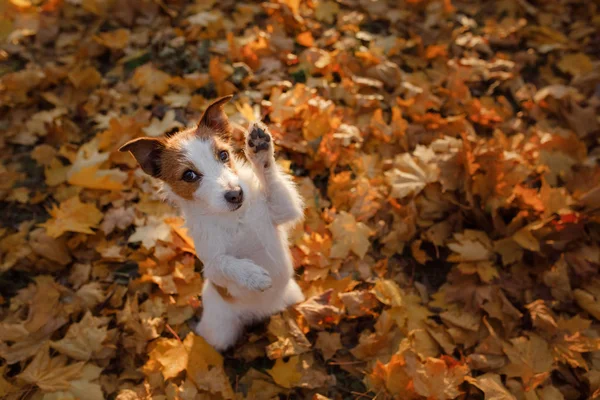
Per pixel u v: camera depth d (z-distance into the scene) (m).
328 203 1.40
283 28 1.69
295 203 1.17
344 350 1.24
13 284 1.33
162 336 1.26
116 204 1.39
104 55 1.68
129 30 1.71
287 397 1.19
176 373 1.18
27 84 1.56
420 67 1.67
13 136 1.51
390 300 1.26
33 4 1.78
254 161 1.12
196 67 1.61
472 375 1.20
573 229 1.31
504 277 1.31
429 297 1.31
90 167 1.39
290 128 1.47
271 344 1.21
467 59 1.67
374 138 1.50
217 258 1.12
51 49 1.68
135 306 1.26
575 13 1.80
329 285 1.30
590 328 1.25
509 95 1.63
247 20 1.72
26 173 1.47
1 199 1.42
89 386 1.18
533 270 1.31
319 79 1.58
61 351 1.21
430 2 1.77
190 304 1.28
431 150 1.42
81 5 1.75
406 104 1.54
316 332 1.26
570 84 1.62
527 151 1.46
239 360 1.25
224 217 1.12
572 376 1.20
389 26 1.75
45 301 1.27
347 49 1.66
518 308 1.28
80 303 1.28
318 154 1.43
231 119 1.47
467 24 1.76
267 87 1.55
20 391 1.17
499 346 1.21
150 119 1.53
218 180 1.08
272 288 1.20
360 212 1.37
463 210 1.37
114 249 1.34
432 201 1.38
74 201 1.37
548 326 1.22
